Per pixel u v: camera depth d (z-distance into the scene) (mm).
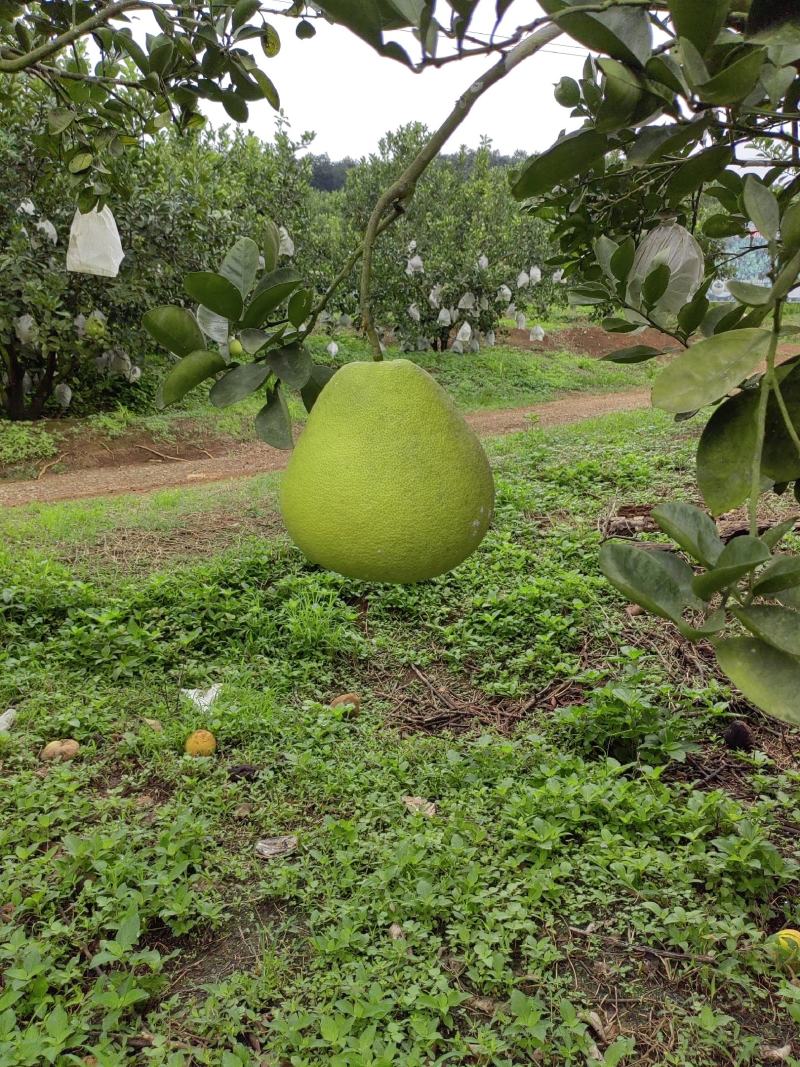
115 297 6508
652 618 3014
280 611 3256
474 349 10852
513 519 4008
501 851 1853
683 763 2234
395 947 1583
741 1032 1454
